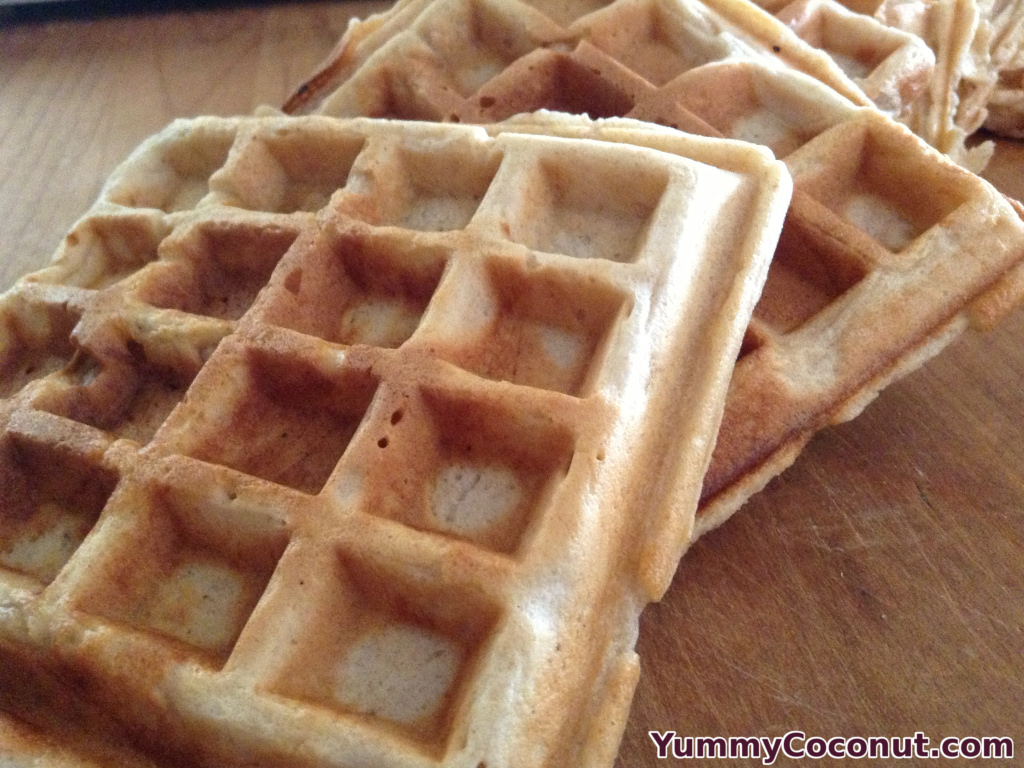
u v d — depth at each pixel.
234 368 0.10
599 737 0.09
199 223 0.12
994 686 0.10
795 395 0.11
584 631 0.09
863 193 0.13
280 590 0.09
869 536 0.12
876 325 0.12
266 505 0.09
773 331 0.12
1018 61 0.17
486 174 0.12
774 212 0.11
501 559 0.09
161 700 0.09
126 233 0.12
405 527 0.09
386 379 0.10
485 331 0.10
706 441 0.10
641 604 0.09
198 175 0.14
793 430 0.12
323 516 0.09
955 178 0.12
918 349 0.12
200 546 0.10
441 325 0.10
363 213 0.11
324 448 0.10
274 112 0.15
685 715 0.10
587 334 0.10
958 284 0.12
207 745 0.09
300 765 0.08
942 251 0.12
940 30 0.17
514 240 0.11
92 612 0.09
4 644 0.09
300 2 0.23
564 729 0.08
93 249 0.13
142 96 0.20
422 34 0.15
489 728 0.08
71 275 0.12
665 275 0.10
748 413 0.11
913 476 0.12
